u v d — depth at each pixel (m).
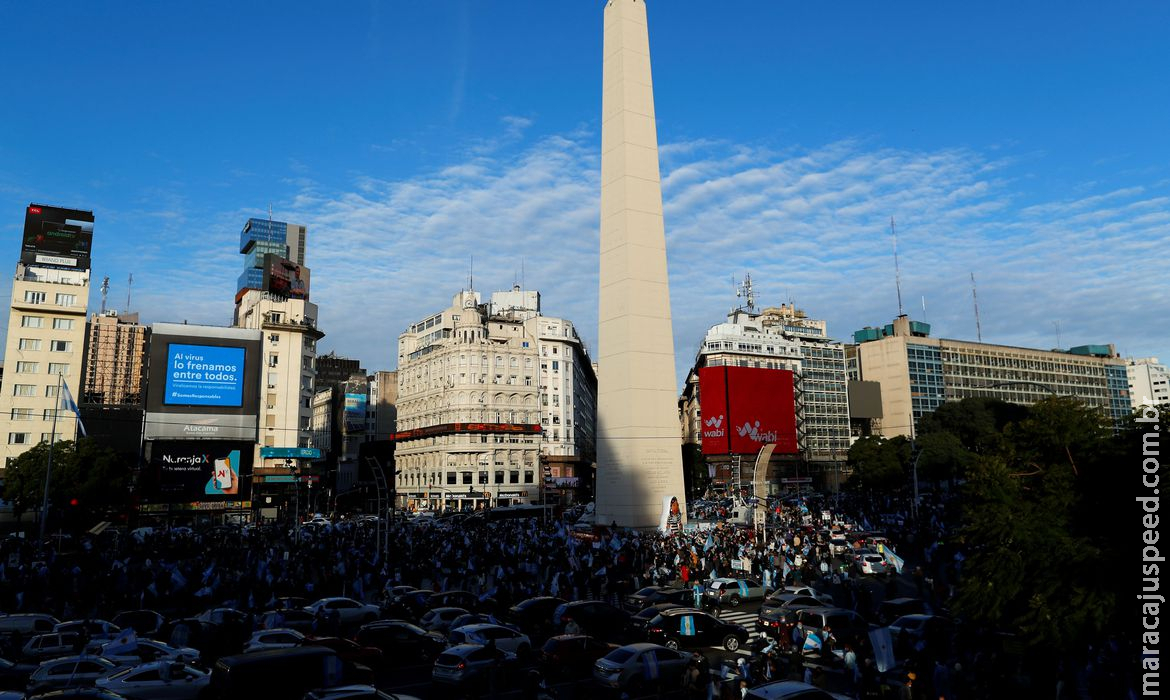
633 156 61.81
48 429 94.94
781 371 121.38
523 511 93.44
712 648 27.95
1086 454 22.11
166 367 96.00
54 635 24.81
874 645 20.70
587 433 191.50
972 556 23.42
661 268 61.91
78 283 100.06
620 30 63.28
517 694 22.39
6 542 58.84
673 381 61.22
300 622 29.28
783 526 67.69
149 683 20.16
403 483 142.12
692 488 141.62
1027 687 20.75
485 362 130.50
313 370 122.69
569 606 29.38
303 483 113.94
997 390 197.12
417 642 26.91
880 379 189.62
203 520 96.00
